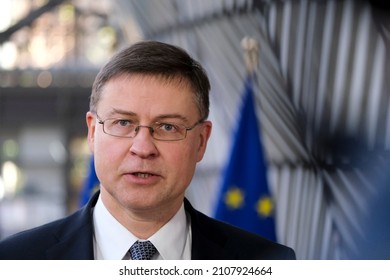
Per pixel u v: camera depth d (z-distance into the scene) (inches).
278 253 107.4
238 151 233.0
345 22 241.0
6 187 908.6
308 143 255.6
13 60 832.3
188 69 94.8
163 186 93.3
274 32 265.3
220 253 102.2
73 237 98.8
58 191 909.8
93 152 98.2
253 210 228.2
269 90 270.4
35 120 862.5
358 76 239.1
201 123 96.6
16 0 816.3
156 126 93.2
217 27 307.4
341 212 244.5
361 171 237.0
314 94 252.1
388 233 226.5
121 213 97.5
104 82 94.4
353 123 241.0
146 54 93.9
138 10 400.8
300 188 263.0
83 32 823.7
